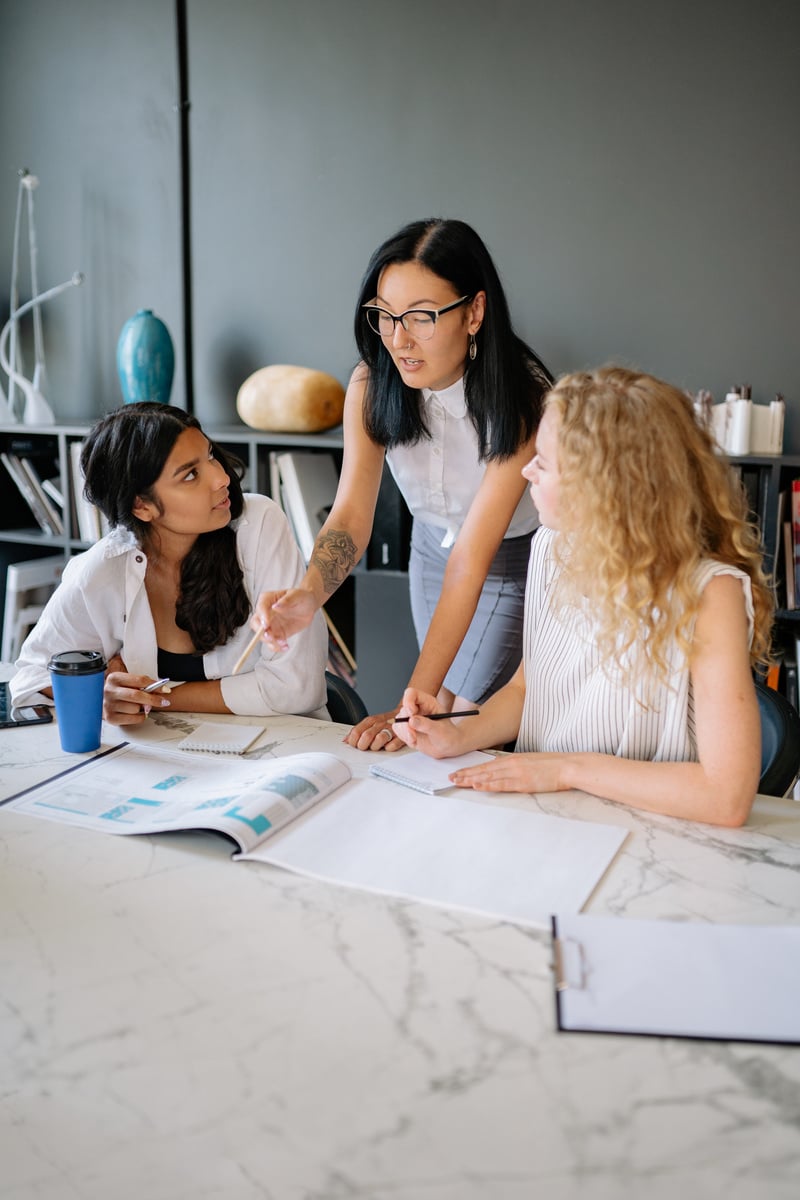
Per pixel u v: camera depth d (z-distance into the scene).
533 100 3.06
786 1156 0.73
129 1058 0.83
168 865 1.15
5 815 1.28
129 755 1.49
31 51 3.67
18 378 3.66
